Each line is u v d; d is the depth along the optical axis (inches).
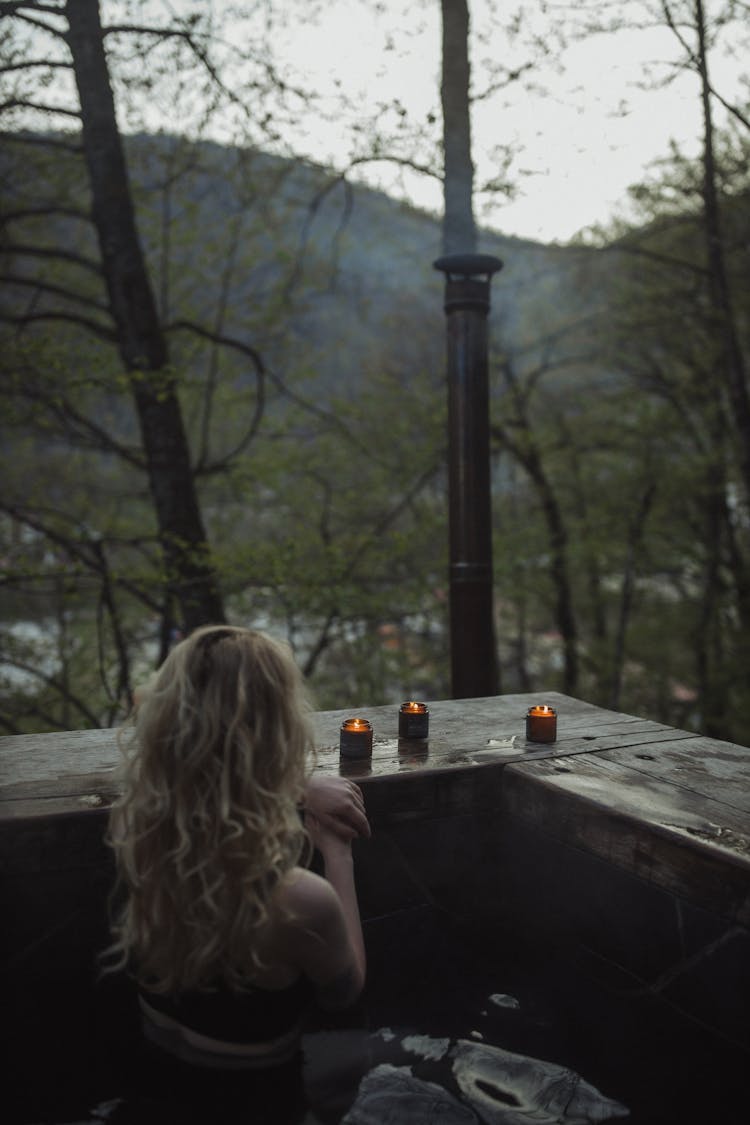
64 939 74.5
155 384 222.2
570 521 470.0
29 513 269.3
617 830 76.0
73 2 208.4
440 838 89.2
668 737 102.2
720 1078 63.9
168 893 50.1
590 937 80.4
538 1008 74.0
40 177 260.7
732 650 470.9
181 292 311.9
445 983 78.2
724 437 439.8
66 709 301.4
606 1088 62.7
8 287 272.5
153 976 56.9
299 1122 56.4
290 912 50.5
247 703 50.5
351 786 65.5
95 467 354.9
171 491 230.7
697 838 69.5
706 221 319.9
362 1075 63.3
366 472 361.4
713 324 391.9
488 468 156.5
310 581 258.7
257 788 49.6
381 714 112.3
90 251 305.4
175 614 255.4
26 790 78.2
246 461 306.7
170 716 50.4
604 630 520.7
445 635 380.8
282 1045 56.6
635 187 315.6
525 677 516.7
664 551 488.4
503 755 93.9
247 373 329.1
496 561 369.4
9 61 208.1
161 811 49.9
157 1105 56.0
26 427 281.7
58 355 248.7
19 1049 66.2
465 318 155.6
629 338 447.8
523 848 88.4
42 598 314.8
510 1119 58.3
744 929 64.7
